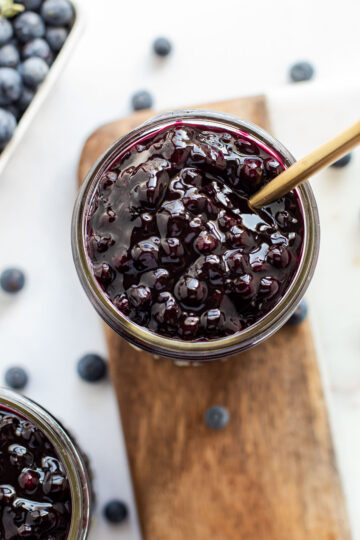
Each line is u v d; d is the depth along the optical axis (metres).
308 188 0.42
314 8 0.54
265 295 0.41
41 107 0.54
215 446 0.50
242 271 0.41
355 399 0.51
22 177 0.53
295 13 0.54
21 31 0.50
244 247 0.41
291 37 0.54
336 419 0.51
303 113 0.51
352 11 0.54
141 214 0.41
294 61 0.54
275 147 0.42
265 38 0.54
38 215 0.53
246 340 0.41
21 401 0.43
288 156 0.42
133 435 0.50
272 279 0.41
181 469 0.50
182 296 0.41
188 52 0.54
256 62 0.54
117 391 0.50
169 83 0.54
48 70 0.51
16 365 0.52
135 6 0.54
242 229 0.41
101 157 0.43
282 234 0.42
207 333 0.41
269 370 0.50
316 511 0.49
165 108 0.54
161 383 0.50
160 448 0.50
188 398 0.50
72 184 0.53
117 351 0.50
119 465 0.52
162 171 0.41
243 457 0.50
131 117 0.51
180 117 0.43
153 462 0.50
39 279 0.53
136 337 0.42
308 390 0.50
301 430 0.50
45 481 0.43
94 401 0.52
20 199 0.53
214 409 0.50
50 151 0.53
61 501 0.43
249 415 0.50
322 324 0.51
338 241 0.51
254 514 0.50
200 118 0.43
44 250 0.53
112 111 0.54
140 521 0.50
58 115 0.54
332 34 0.54
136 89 0.54
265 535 0.49
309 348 0.50
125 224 0.42
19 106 0.51
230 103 0.51
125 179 0.42
